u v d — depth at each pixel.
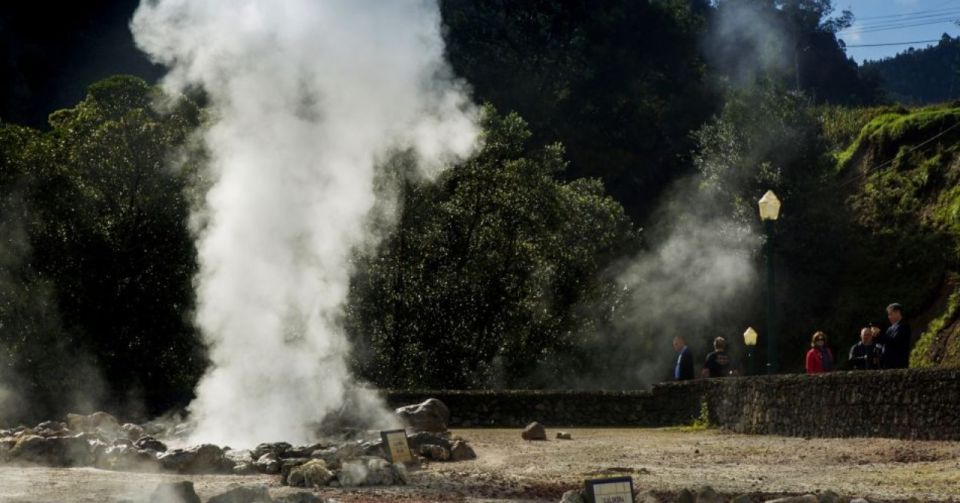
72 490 10.08
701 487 10.05
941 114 65.50
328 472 11.34
